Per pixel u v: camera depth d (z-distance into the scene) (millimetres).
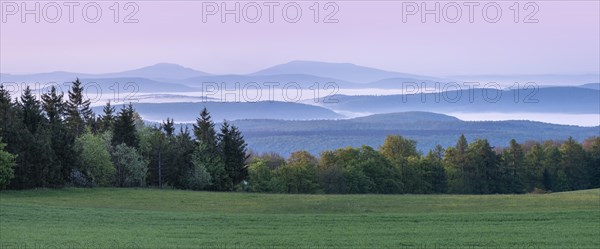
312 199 64375
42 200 62375
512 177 132000
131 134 95812
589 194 67625
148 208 57875
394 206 57094
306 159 129625
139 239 35281
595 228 40031
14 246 32781
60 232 37656
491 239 36031
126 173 88125
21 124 73938
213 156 99062
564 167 133750
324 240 35594
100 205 59719
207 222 42656
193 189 94625
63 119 115500
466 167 129250
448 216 45781
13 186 70875
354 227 40531
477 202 60062
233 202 62906
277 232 38438
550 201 60562
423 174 122625
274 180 109812
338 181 114125
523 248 33375
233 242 34719
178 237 36250
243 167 104188
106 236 36250
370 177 117000
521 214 46875
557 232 38500
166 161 93938
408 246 33938
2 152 67312
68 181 79625
